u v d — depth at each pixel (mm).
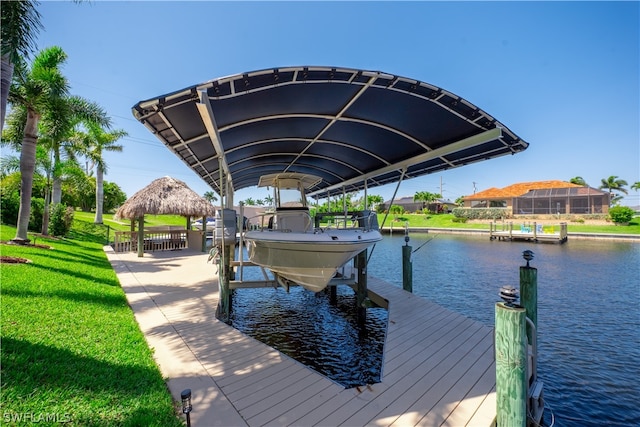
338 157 7676
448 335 5355
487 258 21016
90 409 2791
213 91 3559
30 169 11000
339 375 5840
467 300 11375
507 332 3012
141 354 4039
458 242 31141
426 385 3730
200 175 8156
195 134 4820
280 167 9211
